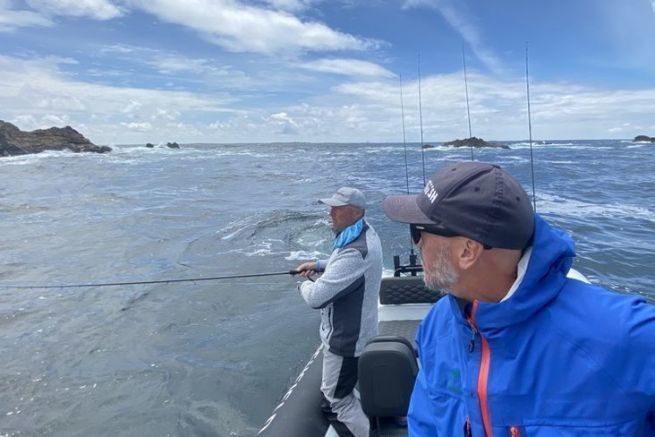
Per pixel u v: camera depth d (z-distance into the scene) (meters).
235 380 4.37
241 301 6.32
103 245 9.70
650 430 0.89
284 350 4.93
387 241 8.84
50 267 8.17
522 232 0.96
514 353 0.96
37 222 12.23
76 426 3.75
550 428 0.90
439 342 1.22
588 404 0.88
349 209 2.76
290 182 21.98
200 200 16.08
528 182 18.59
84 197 16.97
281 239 9.67
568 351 0.91
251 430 3.67
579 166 26.34
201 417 3.84
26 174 27.17
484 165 1.03
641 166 26.83
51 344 5.18
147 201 15.94
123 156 50.56
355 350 2.75
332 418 2.91
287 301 6.28
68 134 60.81
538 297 0.94
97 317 5.91
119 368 4.62
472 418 1.01
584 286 0.98
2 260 8.62
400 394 1.92
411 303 3.83
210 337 5.28
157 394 4.17
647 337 0.87
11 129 55.00
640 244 8.37
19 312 6.08
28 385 4.34
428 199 1.05
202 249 9.13
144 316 5.90
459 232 0.98
